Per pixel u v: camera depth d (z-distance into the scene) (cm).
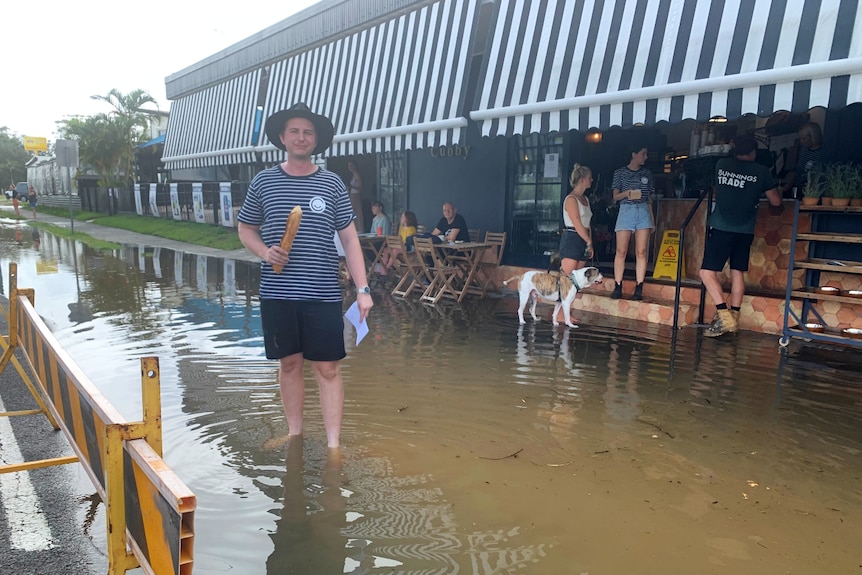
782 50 511
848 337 548
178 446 367
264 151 1419
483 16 920
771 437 384
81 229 2278
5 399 456
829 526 285
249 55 1441
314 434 388
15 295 431
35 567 251
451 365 540
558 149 891
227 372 515
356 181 1373
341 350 355
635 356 565
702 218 713
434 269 874
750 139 593
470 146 1000
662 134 1009
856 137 639
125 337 637
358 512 295
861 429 396
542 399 453
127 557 200
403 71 973
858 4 475
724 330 620
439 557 259
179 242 1756
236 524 283
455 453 361
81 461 267
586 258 700
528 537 275
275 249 324
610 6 659
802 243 629
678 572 250
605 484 324
